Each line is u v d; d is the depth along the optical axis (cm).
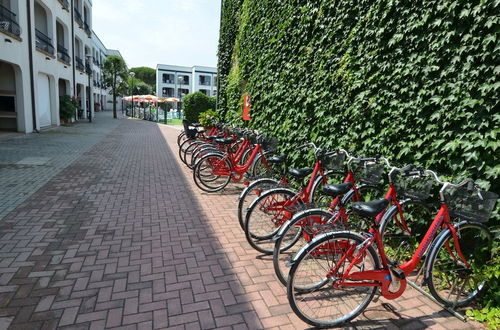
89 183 604
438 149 305
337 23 443
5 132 1272
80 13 2308
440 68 300
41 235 369
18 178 614
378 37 365
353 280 236
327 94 458
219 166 550
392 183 289
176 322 235
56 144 1080
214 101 1555
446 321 249
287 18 593
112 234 379
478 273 259
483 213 233
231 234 391
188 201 516
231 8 1007
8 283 273
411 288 292
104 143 1183
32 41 1318
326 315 246
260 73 708
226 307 254
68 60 1903
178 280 288
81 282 279
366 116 388
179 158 923
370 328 239
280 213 346
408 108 331
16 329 221
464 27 278
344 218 281
